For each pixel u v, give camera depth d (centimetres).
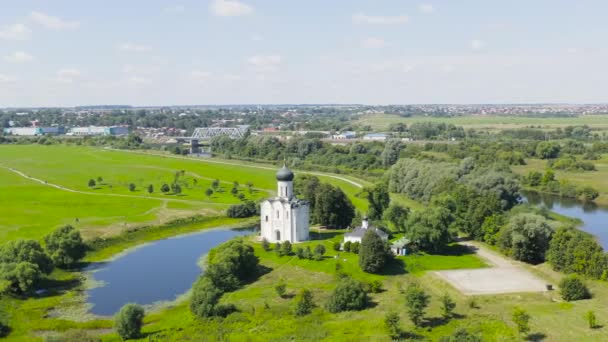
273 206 19212
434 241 17388
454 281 14838
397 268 16062
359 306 12875
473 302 12875
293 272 16138
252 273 16175
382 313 12456
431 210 18100
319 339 11112
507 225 17612
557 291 13950
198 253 19225
